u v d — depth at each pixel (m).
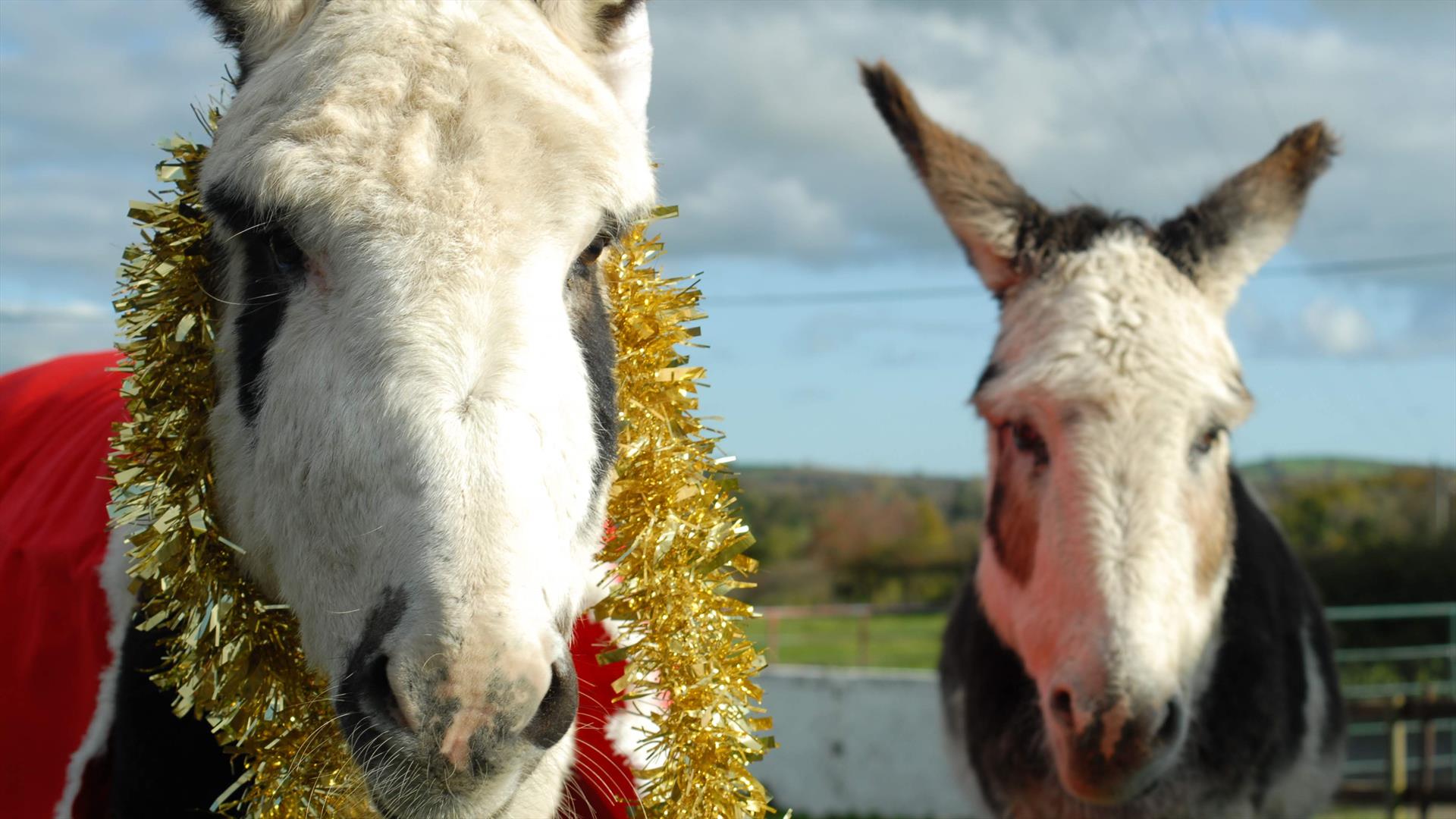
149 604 1.87
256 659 1.85
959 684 4.23
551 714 1.52
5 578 2.27
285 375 1.60
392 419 1.47
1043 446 3.41
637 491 2.11
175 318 1.86
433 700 1.41
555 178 1.63
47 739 2.11
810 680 10.12
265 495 1.67
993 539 3.76
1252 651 3.54
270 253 1.66
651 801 2.07
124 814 1.97
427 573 1.43
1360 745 11.45
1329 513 21.11
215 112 1.96
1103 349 3.31
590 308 1.81
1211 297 3.58
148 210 1.88
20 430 2.74
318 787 1.84
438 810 1.50
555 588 1.52
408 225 1.54
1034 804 3.63
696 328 2.24
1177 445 3.25
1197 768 3.46
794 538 29.34
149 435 1.87
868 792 9.73
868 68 3.88
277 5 1.81
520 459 1.48
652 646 2.09
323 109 1.59
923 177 3.79
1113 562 3.14
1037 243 3.64
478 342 1.51
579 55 1.93
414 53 1.65
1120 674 3.06
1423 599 16.69
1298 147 3.60
